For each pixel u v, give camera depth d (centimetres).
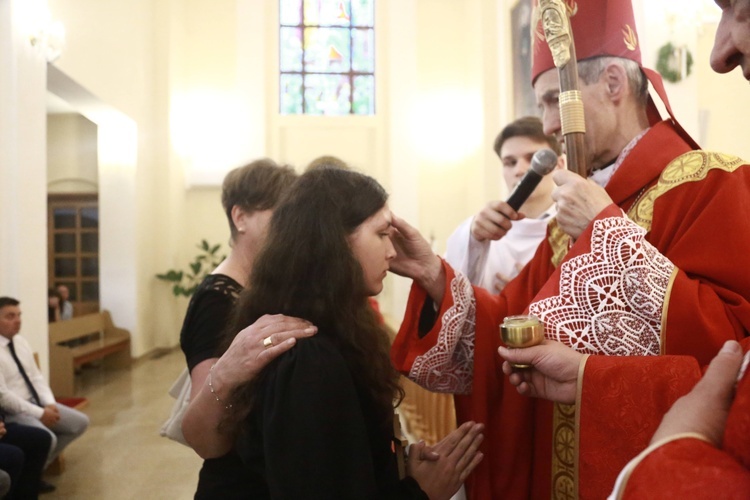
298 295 115
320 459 99
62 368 690
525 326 116
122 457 496
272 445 101
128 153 952
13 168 538
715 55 95
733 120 464
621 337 120
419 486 122
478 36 1030
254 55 1114
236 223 169
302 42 1155
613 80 148
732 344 82
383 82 1148
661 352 118
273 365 108
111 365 925
